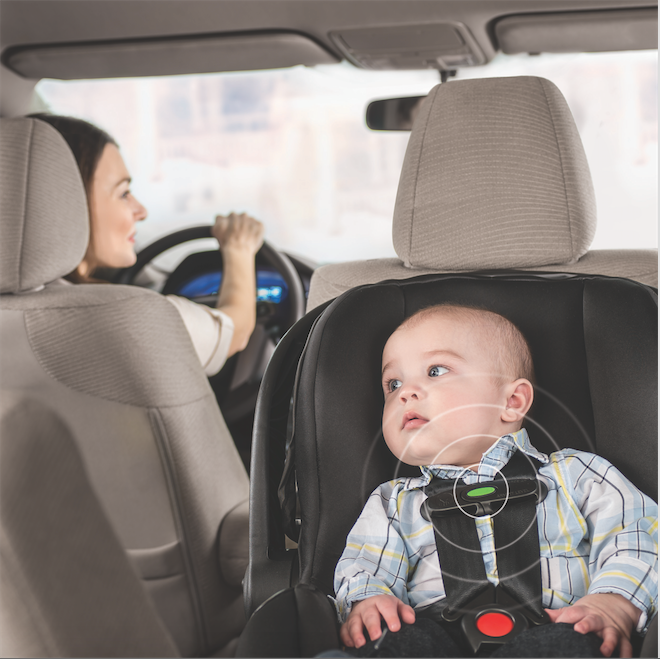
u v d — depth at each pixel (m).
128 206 1.73
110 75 1.76
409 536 0.95
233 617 1.24
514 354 1.00
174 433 1.06
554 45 1.52
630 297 0.98
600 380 0.97
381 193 1.91
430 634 0.81
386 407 0.99
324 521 0.96
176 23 1.49
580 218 1.07
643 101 1.62
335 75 1.76
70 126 1.63
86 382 1.01
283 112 1.89
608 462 0.95
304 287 1.97
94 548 0.42
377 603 0.84
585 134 1.65
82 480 0.43
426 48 1.54
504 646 0.78
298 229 1.97
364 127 1.88
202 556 1.14
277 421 1.02
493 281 1.04
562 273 1.04
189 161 1.94
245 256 1.84
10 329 0.99
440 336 1.00
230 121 1.90
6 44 1.58
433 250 1.10
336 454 0.97
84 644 0.41
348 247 1.96
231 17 1.46
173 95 1.88
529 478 0.94
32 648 0.40
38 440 0.41
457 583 0.90
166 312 1.07
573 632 0.76
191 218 1.97
